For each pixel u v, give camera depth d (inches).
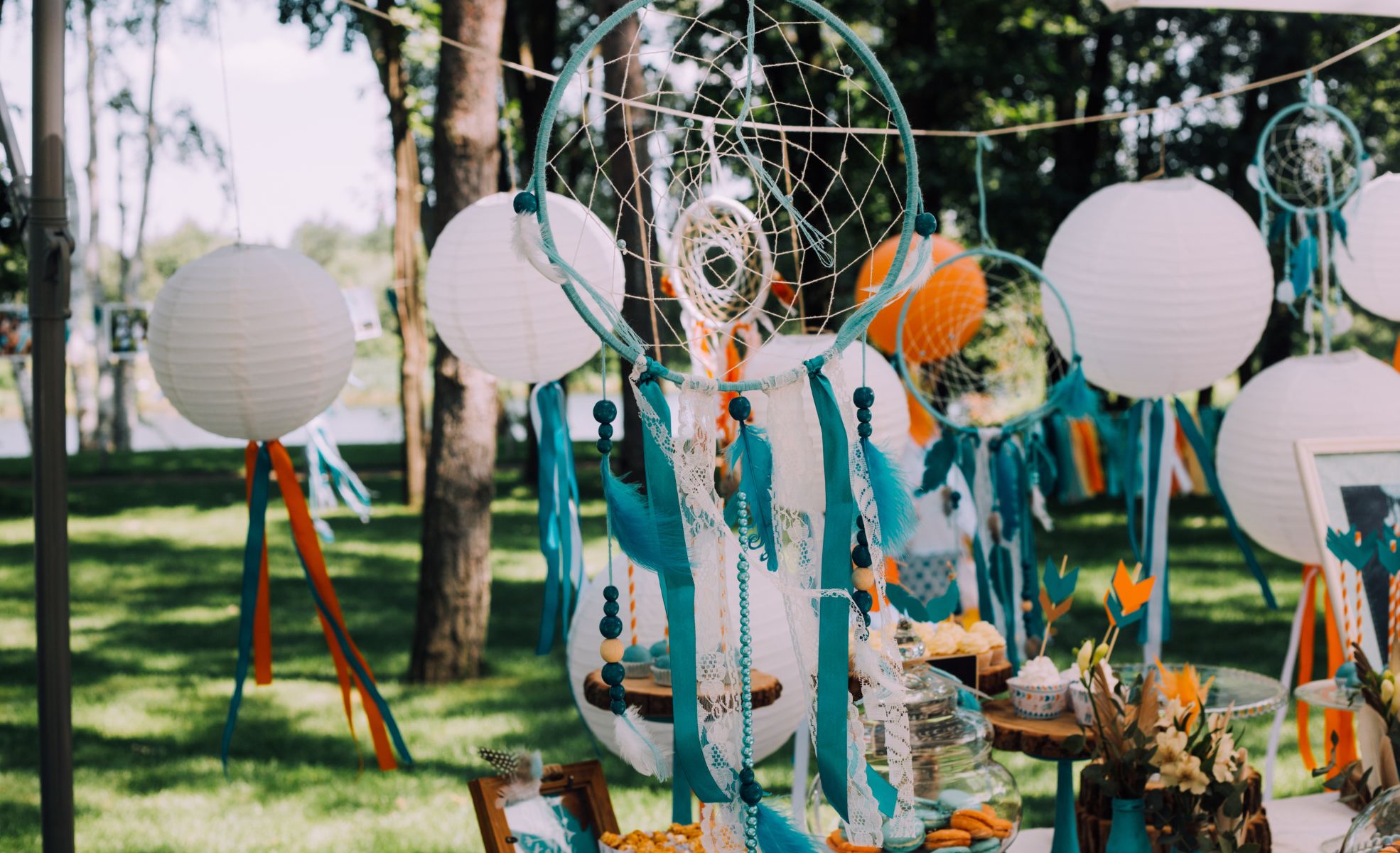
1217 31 522.9
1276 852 117.0
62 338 108.0
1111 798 107.0
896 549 78.4
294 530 137.5
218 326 120.6
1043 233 530.3
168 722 241.6
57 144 106.7
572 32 642.8
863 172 475.5
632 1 73.2
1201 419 160.4
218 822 186.7
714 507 74.6
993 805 100.5
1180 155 512.1
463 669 265.0
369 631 319.3
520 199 72.1
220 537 485.7
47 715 108.5
